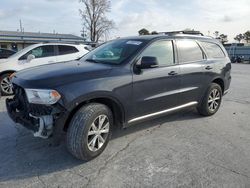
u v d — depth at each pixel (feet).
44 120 11.07
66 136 11.80
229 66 20.61
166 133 16.05
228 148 14.05
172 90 15.71
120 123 13.70
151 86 14.32
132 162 12.32
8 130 15.88
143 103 14.11
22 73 13.19
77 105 11.46
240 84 37.22
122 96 12.94
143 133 15.94
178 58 16.26
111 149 13.64
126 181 10.77
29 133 15.38
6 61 26.37
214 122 18.35
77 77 11.78
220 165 12.17
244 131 16.75
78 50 31.48
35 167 11.72
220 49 20.35
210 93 18.85
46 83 11.21
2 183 10.49
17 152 13.08
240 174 11.41
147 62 13.39
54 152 13.10
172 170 11.66
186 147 14.07
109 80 12.41
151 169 11.72
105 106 12.39
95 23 183.11
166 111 15.83
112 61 13.98
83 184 10.52
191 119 18.83
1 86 25.90
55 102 10.98
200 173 11.44
